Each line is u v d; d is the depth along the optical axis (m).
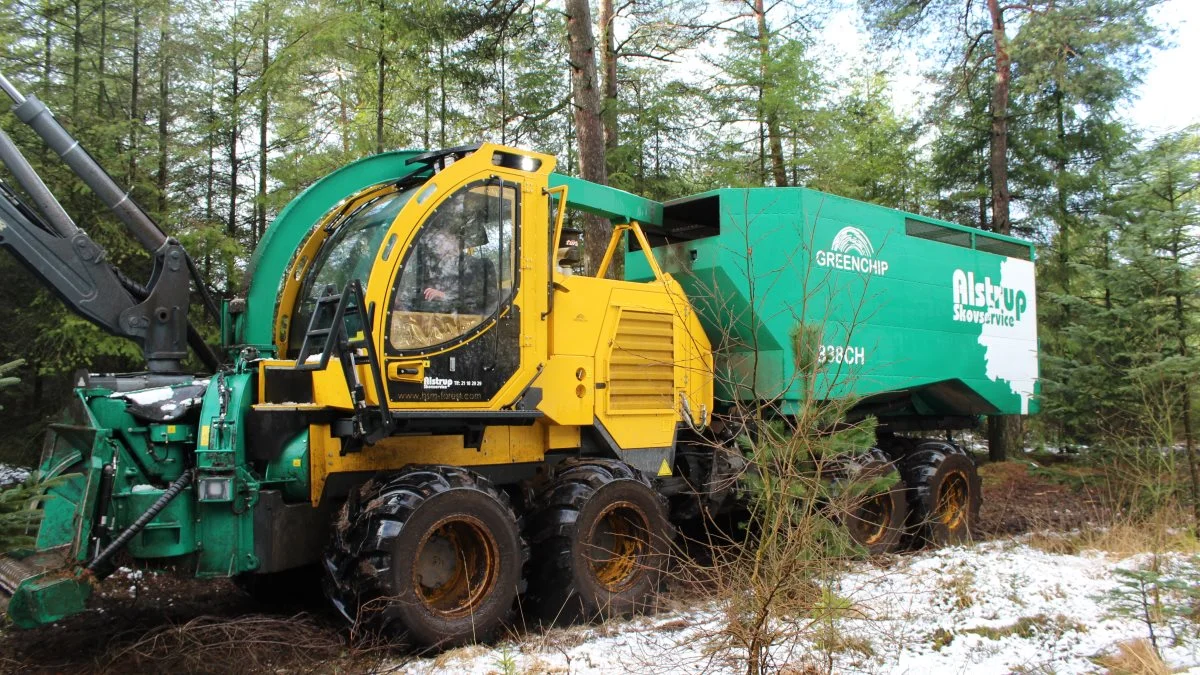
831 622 4.02
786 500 3.76
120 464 4.66
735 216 7.02
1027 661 4.53
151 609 5.55
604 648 4.69
